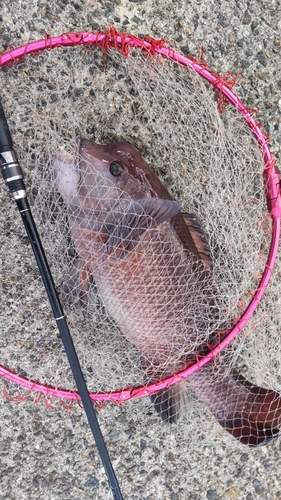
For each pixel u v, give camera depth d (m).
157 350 0.64
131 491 0.76
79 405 0.68
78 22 0.69
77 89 0.68
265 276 0.61
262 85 0.74
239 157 0.69
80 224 0.62
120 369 0.69
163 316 0.63
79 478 0.75
